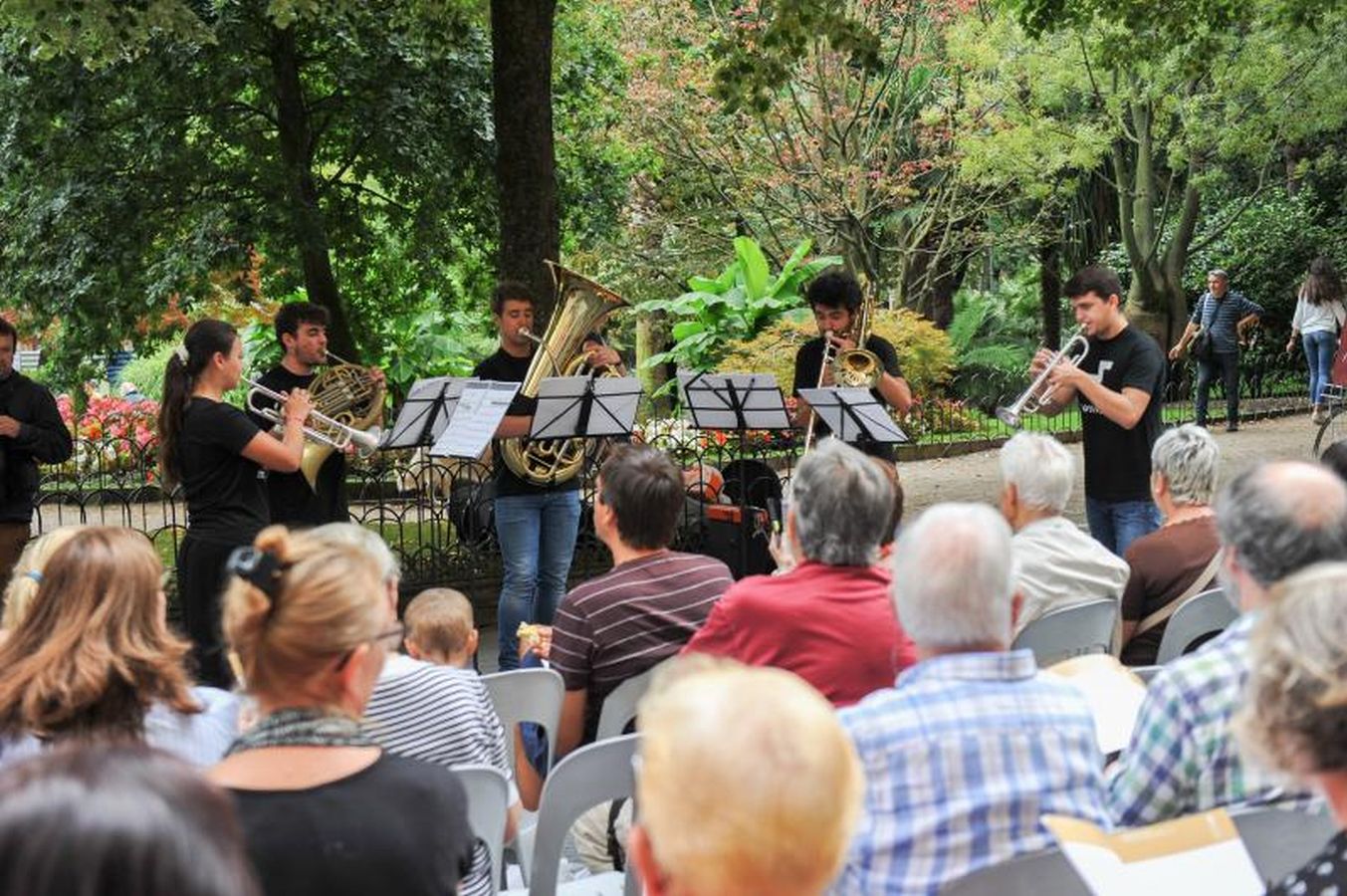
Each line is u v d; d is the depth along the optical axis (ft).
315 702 6.84
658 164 54.34
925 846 7.66
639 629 11.97
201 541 16.66
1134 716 9.96
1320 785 5.57
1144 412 19.24
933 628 8.04
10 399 21.65
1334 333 44.01
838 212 54.39
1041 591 12.69
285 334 19.49
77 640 8.27
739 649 10.17
